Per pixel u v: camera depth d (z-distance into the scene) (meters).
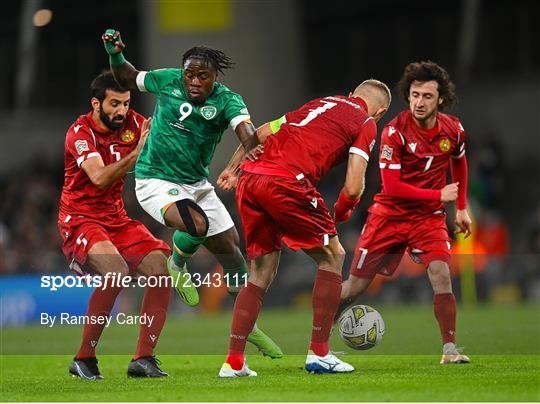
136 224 24.81
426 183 26.58
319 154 22.42
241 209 22.91
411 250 26.56
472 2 77.94
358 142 22.66
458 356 25.30
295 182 22.17
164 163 23.83
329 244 22.88
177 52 70.69
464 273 51.28
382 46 87.75
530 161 79.12
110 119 23.97
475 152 73.62
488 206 69.44
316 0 89.06
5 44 95.56
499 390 19.31
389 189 25.81
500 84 80.44
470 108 81.12
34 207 74.12
